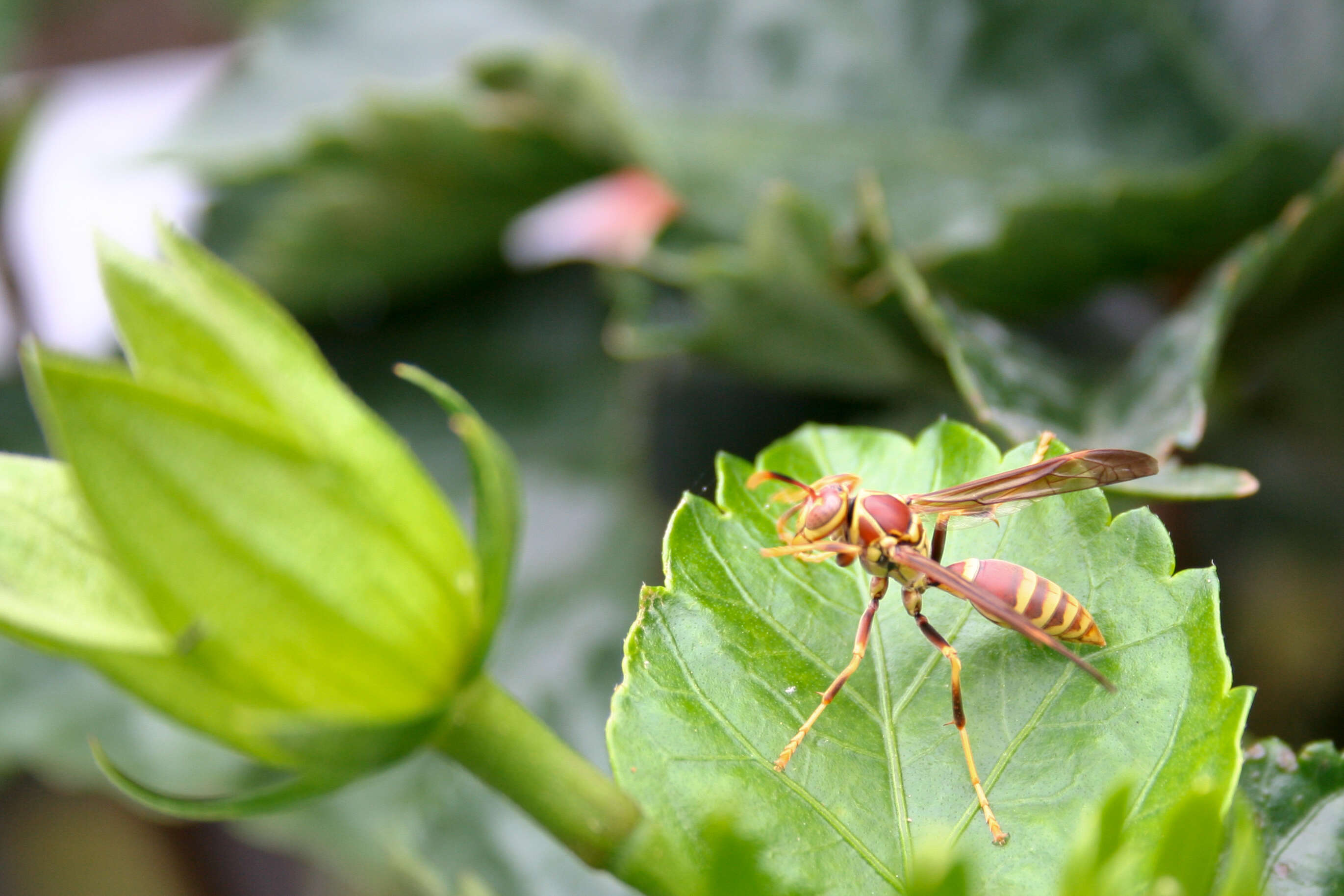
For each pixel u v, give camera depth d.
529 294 0.28
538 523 0.25
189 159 0.25
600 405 0.26
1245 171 0.21
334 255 0.27
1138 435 0.20
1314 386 0.23
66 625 0.15
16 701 0.24
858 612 0.18
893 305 0.21
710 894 0.16
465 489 0.26
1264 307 0.21
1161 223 0.22
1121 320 0.24
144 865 0.25
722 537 0.18
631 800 0.16
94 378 0.15
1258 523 0.24
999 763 0.17
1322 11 0.23
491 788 0.16
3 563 0.15
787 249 0.21
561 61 0.23
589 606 0.24
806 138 0.24
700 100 0.25
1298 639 0.23
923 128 0.24
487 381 0.27
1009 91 0.24
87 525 0.15
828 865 0.16
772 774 0.17
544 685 0.24
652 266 0.23
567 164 0.24
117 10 0.32
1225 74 0.24
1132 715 0.17
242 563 0.15
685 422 0.25
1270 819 0.17
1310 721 0.23
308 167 0.25
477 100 0.24
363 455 0.15
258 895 0.25
